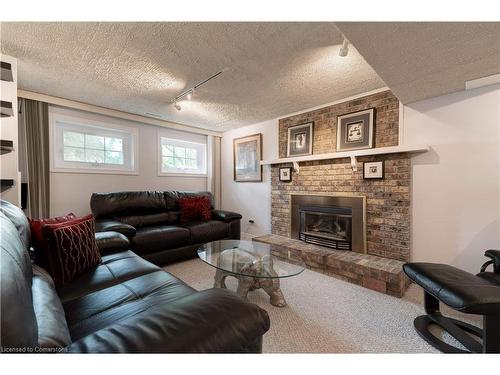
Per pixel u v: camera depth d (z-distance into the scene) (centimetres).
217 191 475
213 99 298
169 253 272
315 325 161
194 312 67
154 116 373
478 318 170
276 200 376
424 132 236
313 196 326
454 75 184
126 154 368
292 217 351
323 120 319
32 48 186
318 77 235
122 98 295
